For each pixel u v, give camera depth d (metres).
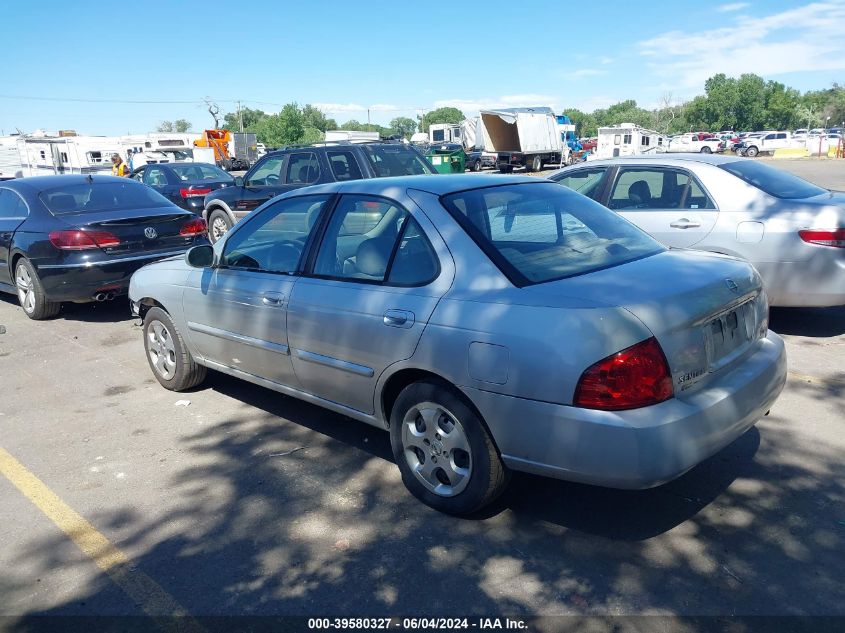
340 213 4.11
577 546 3.32
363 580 3.14
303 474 4.16
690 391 3.12
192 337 5.18
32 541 3.56
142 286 5.59
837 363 5.66
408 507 3.74
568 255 3.59
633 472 2.90
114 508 3.86
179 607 3.01
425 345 3.41
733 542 3.30
